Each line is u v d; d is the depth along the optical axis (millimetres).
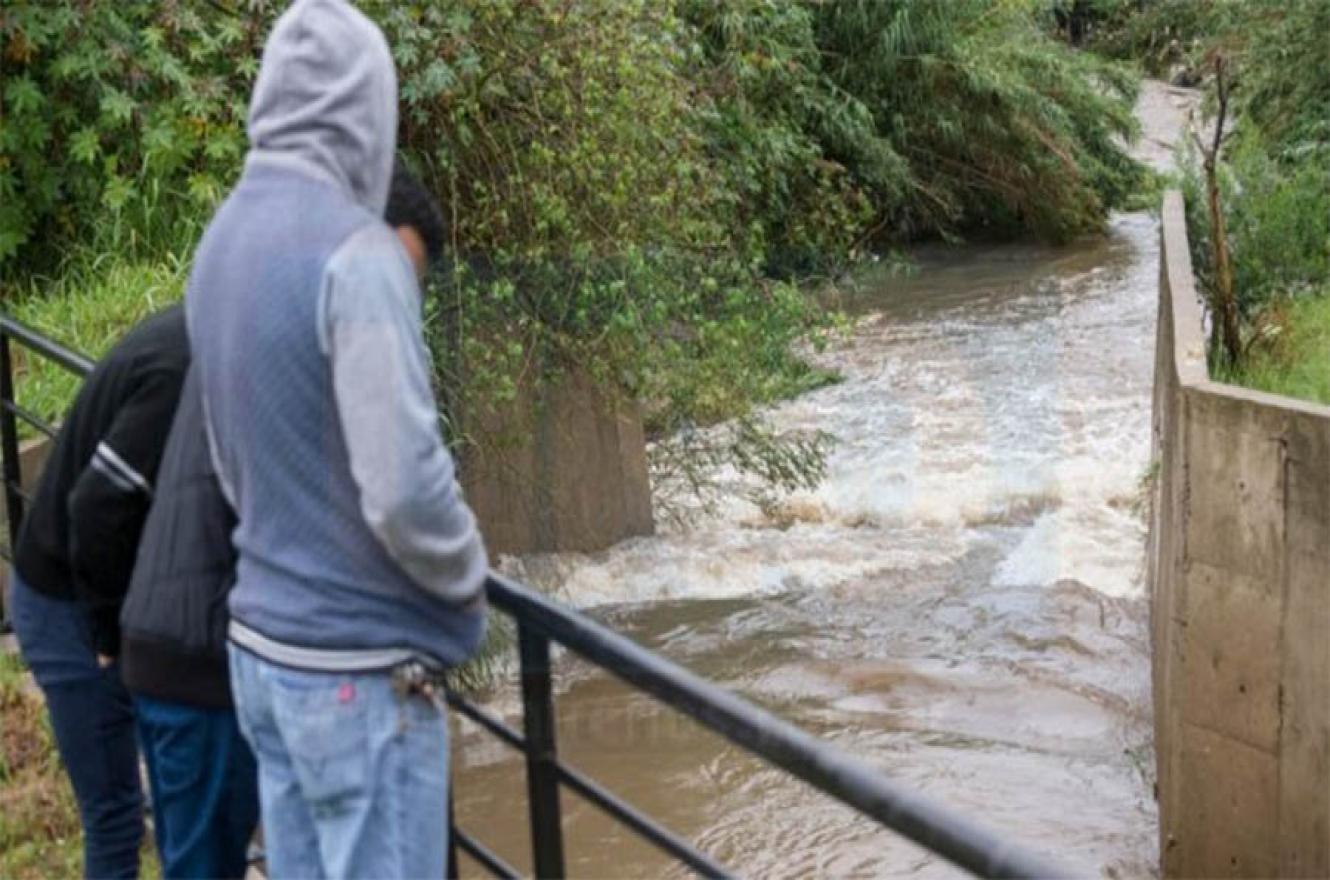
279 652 2672
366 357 2572
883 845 7711
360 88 2748
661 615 10977
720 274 11992
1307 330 10914
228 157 10406
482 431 10578
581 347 10852
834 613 10945
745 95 15836
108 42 10195
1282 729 6742
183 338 3359
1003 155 22125
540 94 10531
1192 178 13055
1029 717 9336
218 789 3100
